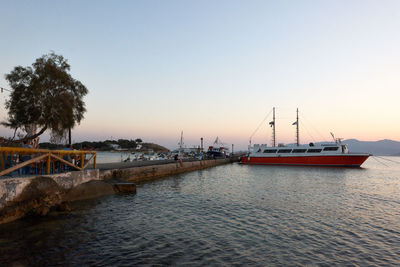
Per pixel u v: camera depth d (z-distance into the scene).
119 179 20.98
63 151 14.84
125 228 10.09
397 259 7.98
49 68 20.61
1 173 9.81
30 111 19.95
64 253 7.46
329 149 53.56
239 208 14.49
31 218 10.60
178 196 17.97
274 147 61.41
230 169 49.00
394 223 12.16
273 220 12.10
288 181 28.84
